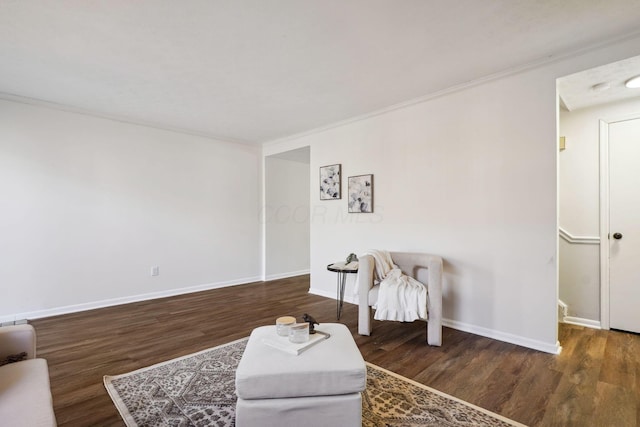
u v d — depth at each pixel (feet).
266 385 4.72
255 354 5.27
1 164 10.77
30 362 4.90
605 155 10.05
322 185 14.53
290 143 16.39
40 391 4.10
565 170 10.77
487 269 9.48
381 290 9.12
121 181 13.32
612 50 7.41
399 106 11.55
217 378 7.01
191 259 15.43
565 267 10.73
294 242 19.74
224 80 9.62
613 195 9.93
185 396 6.32
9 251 10.90
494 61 8.44
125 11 6.29
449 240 10.30
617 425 5.45
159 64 8.59
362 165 12.94
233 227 17.04
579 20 6.64
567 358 7.98
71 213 12.10
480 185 9.60
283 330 5.96
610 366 7.54
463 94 9.96
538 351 8.43
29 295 11.25
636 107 9.57
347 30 7.01
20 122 11.07
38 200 11.43
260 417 4.69
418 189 11.10
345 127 13.62
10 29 6.89
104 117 12.86
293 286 16.71
